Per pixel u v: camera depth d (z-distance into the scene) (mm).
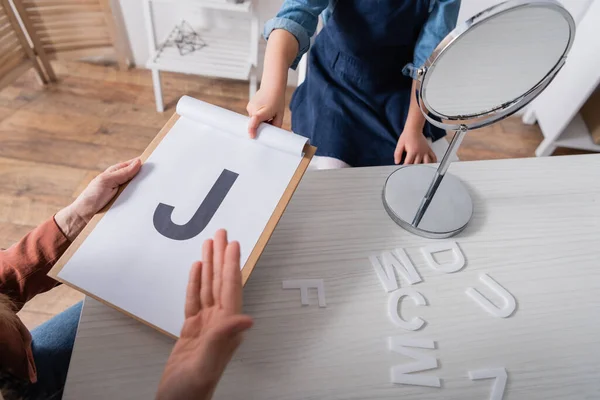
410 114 925
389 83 1025
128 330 499
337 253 604
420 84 507
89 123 1603
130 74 1789
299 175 585
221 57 1592
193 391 399
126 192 558
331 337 526
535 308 577
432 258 612
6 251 573
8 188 1396
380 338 531
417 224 633
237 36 1676
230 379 481
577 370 528
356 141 961
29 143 1515
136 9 1610
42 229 577
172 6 1601
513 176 733
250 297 548
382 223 646
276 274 573
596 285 605
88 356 480
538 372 524
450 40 452
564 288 600
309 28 862
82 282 490
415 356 520
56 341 672
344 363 507
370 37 936
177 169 581
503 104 564
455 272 604
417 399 493
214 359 397
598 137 1575
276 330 524
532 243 646
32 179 1426
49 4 1504
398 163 926
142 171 576
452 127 571
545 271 615
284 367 497
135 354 485
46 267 578
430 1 867
